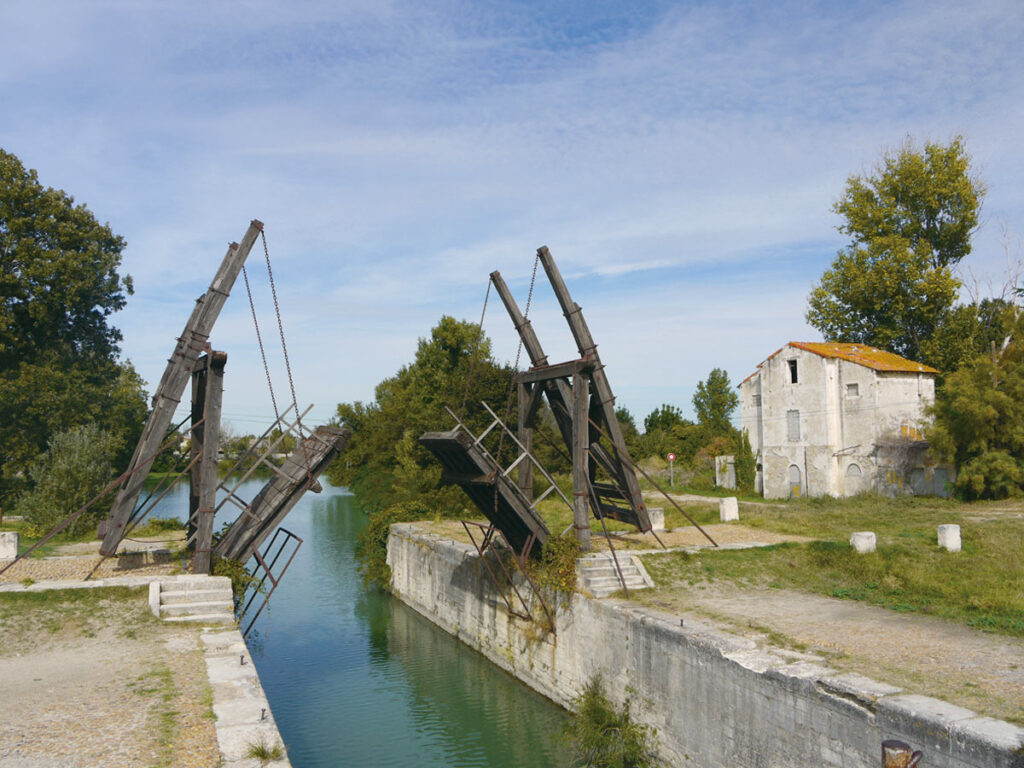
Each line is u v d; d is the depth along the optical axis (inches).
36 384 1605.6
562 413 941.2
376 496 2314.2
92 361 1840.6
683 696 581.9
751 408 1913.1
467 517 1529.3
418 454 2209.6
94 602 676.1
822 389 1685.5
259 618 1210.0
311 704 823.1
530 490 920.9
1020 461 1357.0
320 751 701.9
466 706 810.8
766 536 988.6
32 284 1617.9
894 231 1940.2
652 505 1510.8
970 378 1413.6
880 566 797.9
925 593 709.9
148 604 677.9
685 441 2625.5
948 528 873.5
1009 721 385.7
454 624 1087.6
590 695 693.3
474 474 813.9
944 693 434.9
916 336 1957.4
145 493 3073.3
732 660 528.7
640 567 793.6
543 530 830.5
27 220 1646.2
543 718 767.1
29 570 805.2
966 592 697.6
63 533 1211.2
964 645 547.5
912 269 1834.4
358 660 981.8
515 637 896.9
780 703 485.1
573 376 841.5
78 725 429.4
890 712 411.8
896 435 1601.9
